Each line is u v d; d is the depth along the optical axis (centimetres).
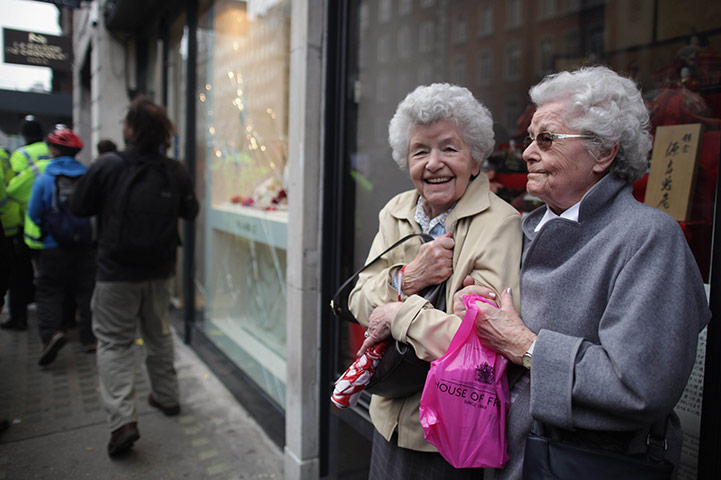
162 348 300
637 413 87
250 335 342
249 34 358
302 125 224
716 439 112
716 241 111
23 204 437
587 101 97
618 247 94
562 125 100
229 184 395
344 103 228
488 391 103
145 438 281
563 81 102
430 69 306
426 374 116
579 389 91
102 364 262
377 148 262
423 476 124
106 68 595
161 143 280
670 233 91
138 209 263
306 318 230
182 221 474
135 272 267
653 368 86
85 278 409
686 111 177
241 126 371
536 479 94
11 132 1516
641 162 102
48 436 280
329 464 238
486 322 104
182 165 298
